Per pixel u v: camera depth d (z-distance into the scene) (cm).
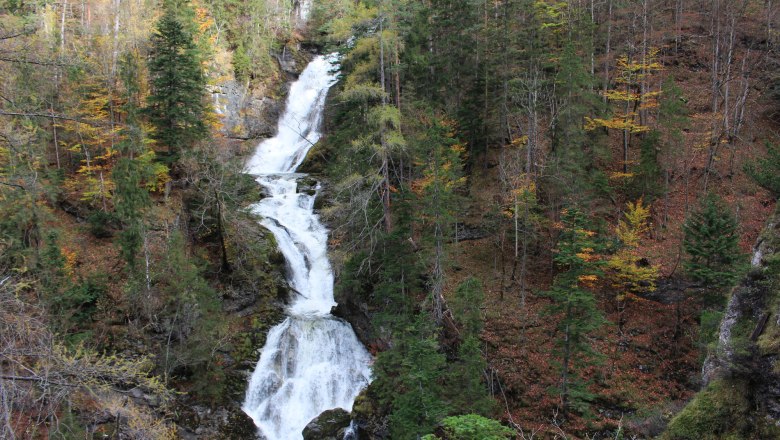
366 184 2759
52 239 2223
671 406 2089
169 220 3066
